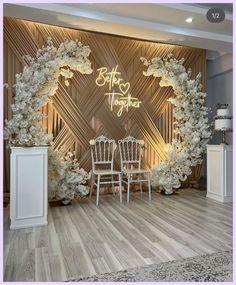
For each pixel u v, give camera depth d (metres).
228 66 5.30
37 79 3.58
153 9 3.46
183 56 4.90
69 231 2.74
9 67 3.76
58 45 4.01
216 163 4.15
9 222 3.01
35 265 2.01
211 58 5.73
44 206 2.95
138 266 2.00
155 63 4.48
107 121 4.35
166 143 4.78
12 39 3.77
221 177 4.03
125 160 4.41
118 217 3.22
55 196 3.73
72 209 3.57
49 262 2.06
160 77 4.68
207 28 4.07
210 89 6.08
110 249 2.30
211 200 4.11
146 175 4.39
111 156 4.38
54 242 2.46
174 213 3.40
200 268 1.96
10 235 2.62
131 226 2.90
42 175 2.94
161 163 4.41
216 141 5.73
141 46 4.57
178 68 4.58
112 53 4.37
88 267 1.98
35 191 2.90
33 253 2.22
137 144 4.52
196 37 4.14
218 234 2.67
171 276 1.85
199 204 3.87
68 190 3.74
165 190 4.45
